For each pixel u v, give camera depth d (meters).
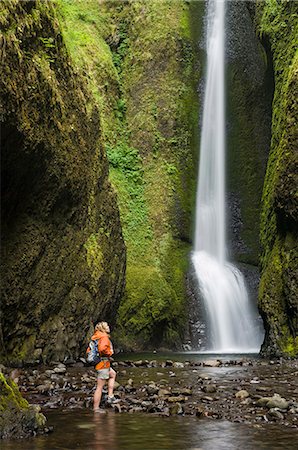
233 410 9.17
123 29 34.56
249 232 30.52
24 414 7.49
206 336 26.03
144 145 31.59
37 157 15.57
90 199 19.64
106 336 9.69
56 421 8.37
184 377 13.33
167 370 15.09
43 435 7.44
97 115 21.02
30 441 7.07
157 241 28.81
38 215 16.52
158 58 33.25
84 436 7.42
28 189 15.93
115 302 21.67
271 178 22.44
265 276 20.39
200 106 33.16
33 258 16.19
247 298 27.91
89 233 19.52
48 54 16.61
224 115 32.72
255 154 31.58
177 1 34.69
